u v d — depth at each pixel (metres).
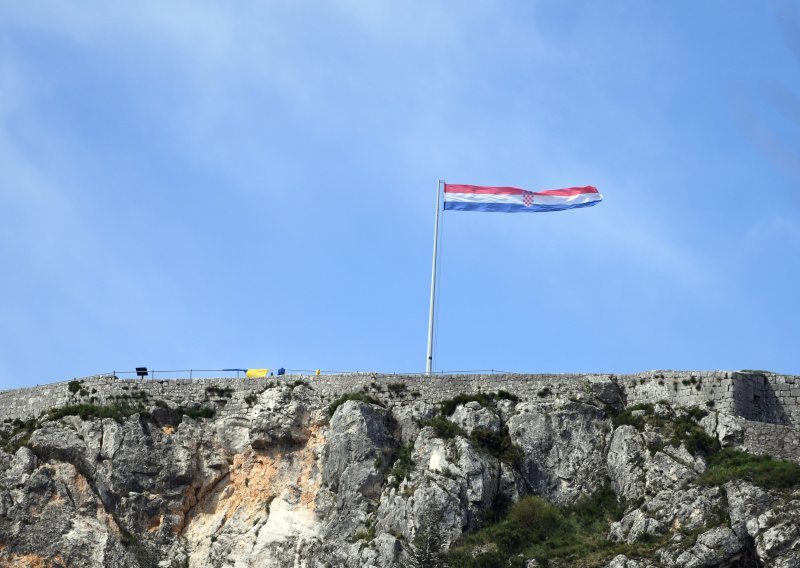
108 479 134.00
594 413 132.50
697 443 127.62
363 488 130.12
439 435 131.88
